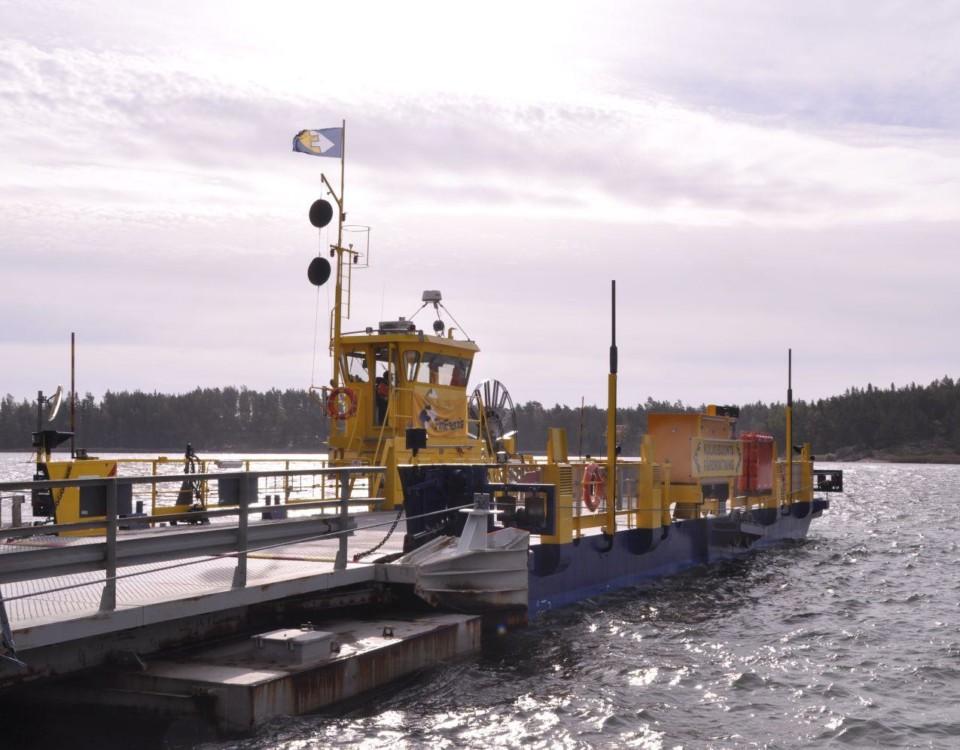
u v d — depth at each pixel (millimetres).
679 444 23406
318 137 24156
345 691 10633
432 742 9961
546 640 14797
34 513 16609
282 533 11727
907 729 11180
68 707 9875
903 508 58094
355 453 23047
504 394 26953
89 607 9531
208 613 11266
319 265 23938
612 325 18516
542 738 10344
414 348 22984
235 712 9461
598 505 19266
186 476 10203
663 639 15547
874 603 19875
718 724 11203
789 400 32406
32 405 189000
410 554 13906
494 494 15672
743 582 22266
